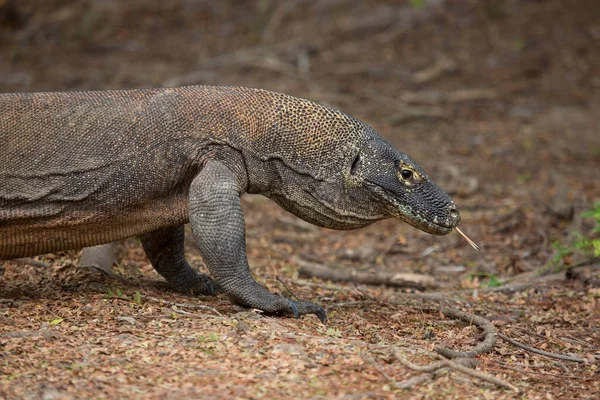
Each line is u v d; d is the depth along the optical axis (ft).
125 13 109.50
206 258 32.86
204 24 108.68
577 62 99.60
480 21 107.45
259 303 32.83
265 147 34.09
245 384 25.80
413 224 34.96
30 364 26.43
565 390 28.96
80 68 94.58
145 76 92.79
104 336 29.30
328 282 45.68
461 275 50.78
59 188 32.30
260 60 97.45
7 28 104.27
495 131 84.43
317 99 88.69
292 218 60.64
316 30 106.01
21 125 32.19
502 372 30.07
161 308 33.09
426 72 96.89
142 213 33.65
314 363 27.61
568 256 49.26
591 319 39.09
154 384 25.50
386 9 110.32
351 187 34.76
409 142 81.05
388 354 28.99
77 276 37.88
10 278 37.45
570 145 80.43
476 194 67.15
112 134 32.81
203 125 33.45
